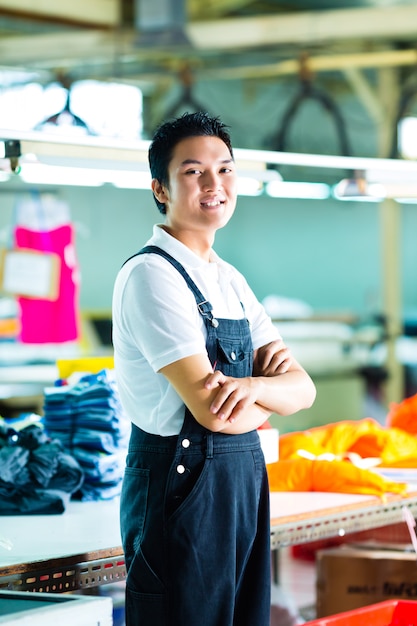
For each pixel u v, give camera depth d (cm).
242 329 249
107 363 372
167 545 228
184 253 246
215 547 230
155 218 970
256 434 247
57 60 725
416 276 1184
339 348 913
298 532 302
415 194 365
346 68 902
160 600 229
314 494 337
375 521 329
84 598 206
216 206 248
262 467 246
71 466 320
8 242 746
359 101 1088
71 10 727
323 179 344
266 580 246
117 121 807
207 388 230
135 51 720
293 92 1055
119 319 244
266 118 1052
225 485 233
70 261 642
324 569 383
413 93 653
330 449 377
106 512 311
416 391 973
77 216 917
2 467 306
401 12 727
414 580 375
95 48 718
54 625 195
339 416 872
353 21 733
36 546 258
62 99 760
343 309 1144
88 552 252
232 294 254
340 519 315
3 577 235
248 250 1086
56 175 301
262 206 1091
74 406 342
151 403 238
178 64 805
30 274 629
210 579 229
